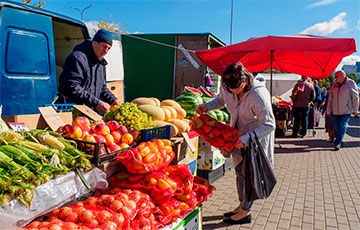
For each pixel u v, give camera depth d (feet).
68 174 6.66
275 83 61.67
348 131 47.11
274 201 16.35
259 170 11.10
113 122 9.57
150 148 9.22
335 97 29.94
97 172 7.51
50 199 6.16
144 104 14.32
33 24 15.44
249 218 13.47
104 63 15.10
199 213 10.74
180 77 36.60
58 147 6.94
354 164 24.75
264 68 31.32
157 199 8.79
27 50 15.07
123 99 26.50
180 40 36.24
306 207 15.60
